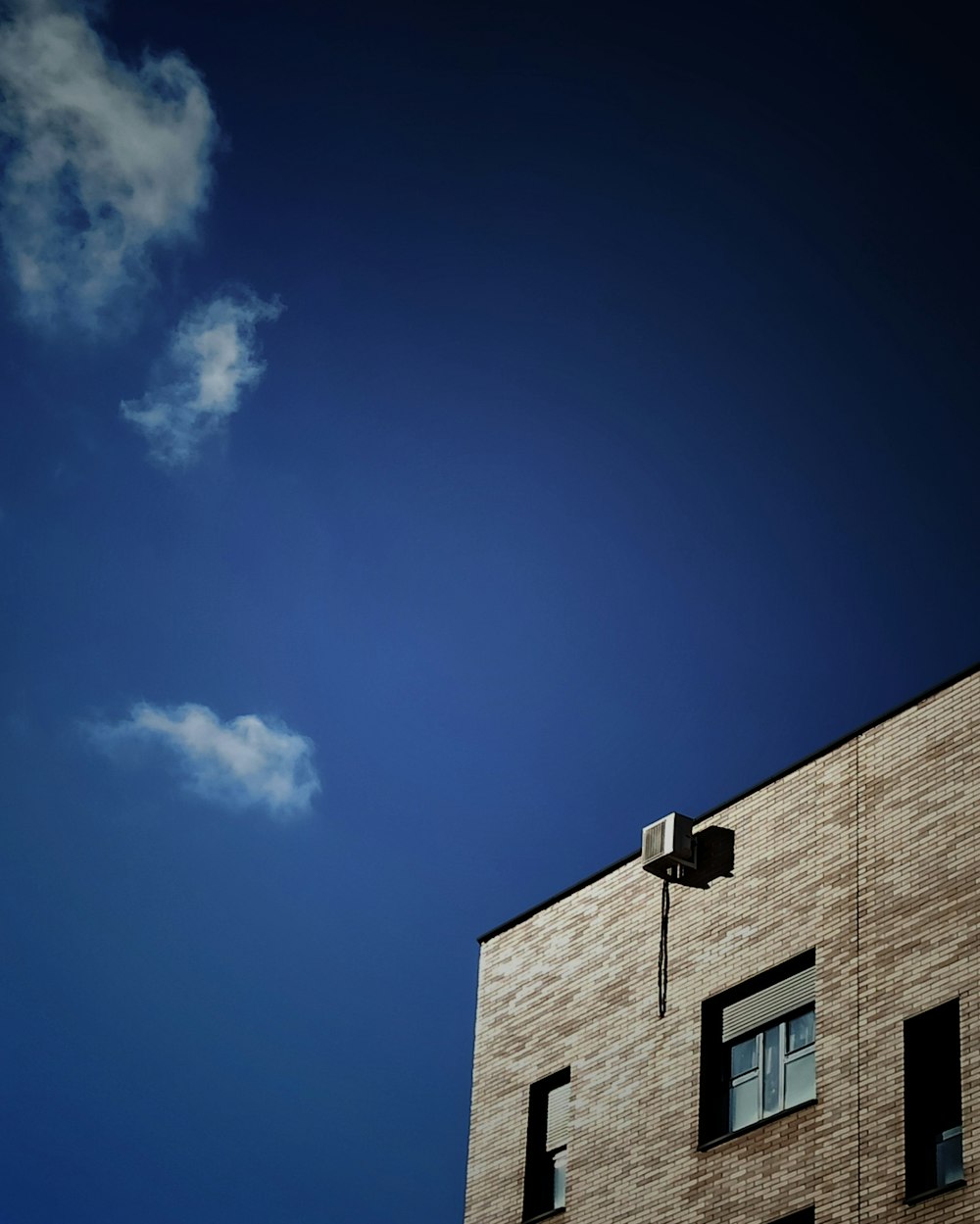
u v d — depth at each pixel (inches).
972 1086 912.9
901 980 974.4
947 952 957.8
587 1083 1123.9
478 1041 1220.5
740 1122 1031.0
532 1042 1179.9
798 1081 1009.5
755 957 1062.4
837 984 1007.0
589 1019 1147.3
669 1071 1074.1
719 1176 1011.3
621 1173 1068.5
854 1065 975.6
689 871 1128.2
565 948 1197.1
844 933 1018.7
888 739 1055.6
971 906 957.8
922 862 997.2
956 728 1017.5
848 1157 950.4
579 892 1211.9
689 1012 1083.9
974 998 932.0
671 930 1126.4
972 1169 894.4
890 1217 915.4
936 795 1009.5
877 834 1031.6
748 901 1087.0
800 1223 964.0
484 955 1261.1
